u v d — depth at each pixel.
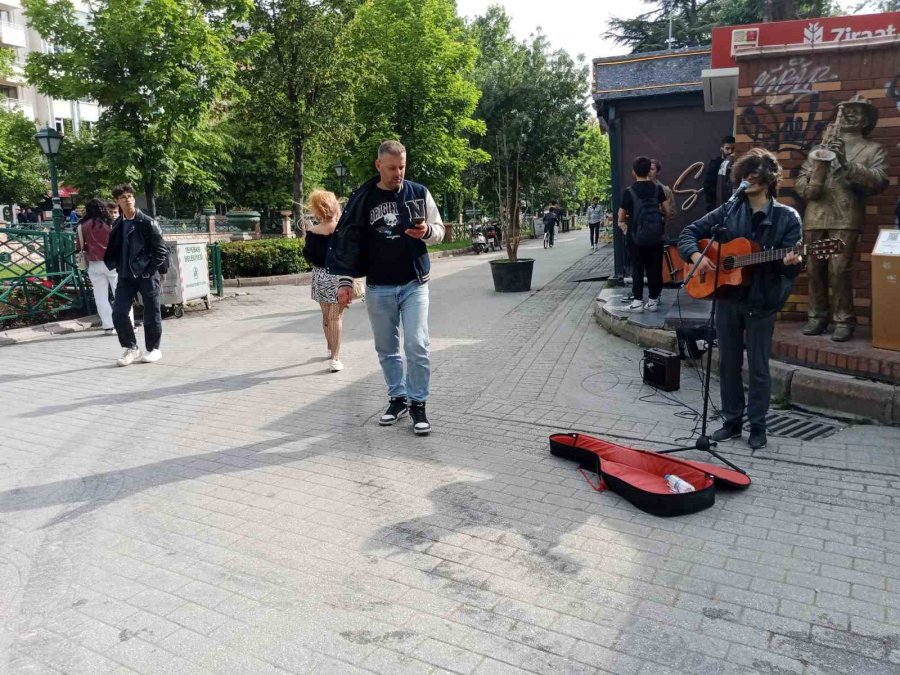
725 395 4.58
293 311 11.32
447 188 28.33
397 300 4.99
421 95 26.30
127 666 2.47
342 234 4.91
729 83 7.64
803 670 2.36
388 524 3.54
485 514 3.62
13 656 2.54
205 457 4.62
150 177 15.52
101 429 5.30
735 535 3.31
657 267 8.02
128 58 14.55
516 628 2.63
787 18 8.89
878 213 5.83
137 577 3.09
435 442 4.78
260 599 2.88
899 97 5.60
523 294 11.57
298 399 6.01
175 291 10.74
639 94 10.27
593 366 6.64
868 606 2.71
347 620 2.71
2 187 34.16
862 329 5.99
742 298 4.30
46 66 14.85
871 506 3.58
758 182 4.15
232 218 30.27
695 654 2.45
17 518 3.74
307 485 4.09
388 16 25.92
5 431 5.32
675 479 3.76
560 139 29.61
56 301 10.84
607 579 2.96
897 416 4.72
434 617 2.72
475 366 6.90
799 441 4.55
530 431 4.95
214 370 7.24
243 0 16.38
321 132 21.34
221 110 21.08
